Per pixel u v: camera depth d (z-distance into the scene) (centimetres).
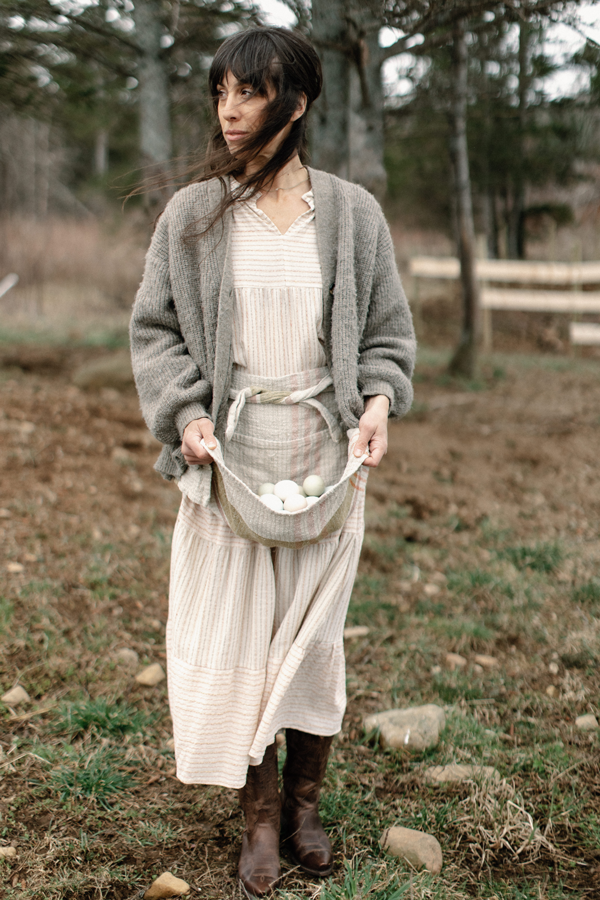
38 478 461
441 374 877
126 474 487
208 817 213
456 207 837
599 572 381
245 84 159
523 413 713
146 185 183
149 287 177
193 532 182
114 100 694
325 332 175
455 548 420
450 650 312
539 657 307
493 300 1033
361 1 364
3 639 291
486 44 565
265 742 179
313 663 192
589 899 188
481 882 193
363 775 236
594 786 230
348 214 174
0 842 196
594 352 1084
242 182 169
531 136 893
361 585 369
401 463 562
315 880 191
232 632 178
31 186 1811
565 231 1623
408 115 617
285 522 161
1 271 1160
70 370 769
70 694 266
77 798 215
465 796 225
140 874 191
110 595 337
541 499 498
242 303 170
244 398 174
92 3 503
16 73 561
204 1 436
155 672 281
